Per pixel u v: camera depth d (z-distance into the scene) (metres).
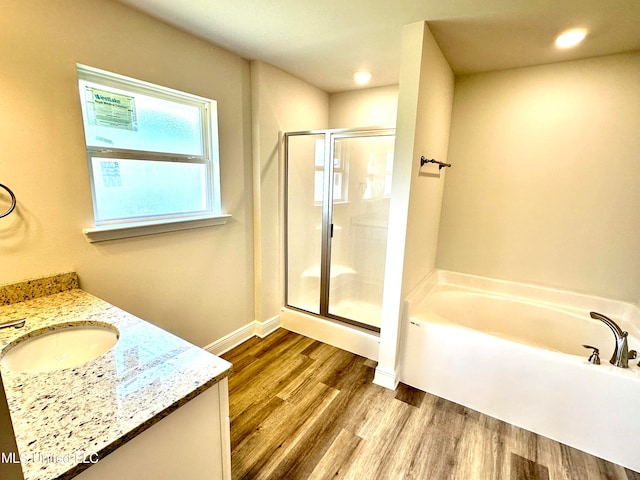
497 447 1.71
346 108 3.28
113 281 1.79
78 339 1.28
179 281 2.16
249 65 2.43
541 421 1.80
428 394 2.13
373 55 2.30
